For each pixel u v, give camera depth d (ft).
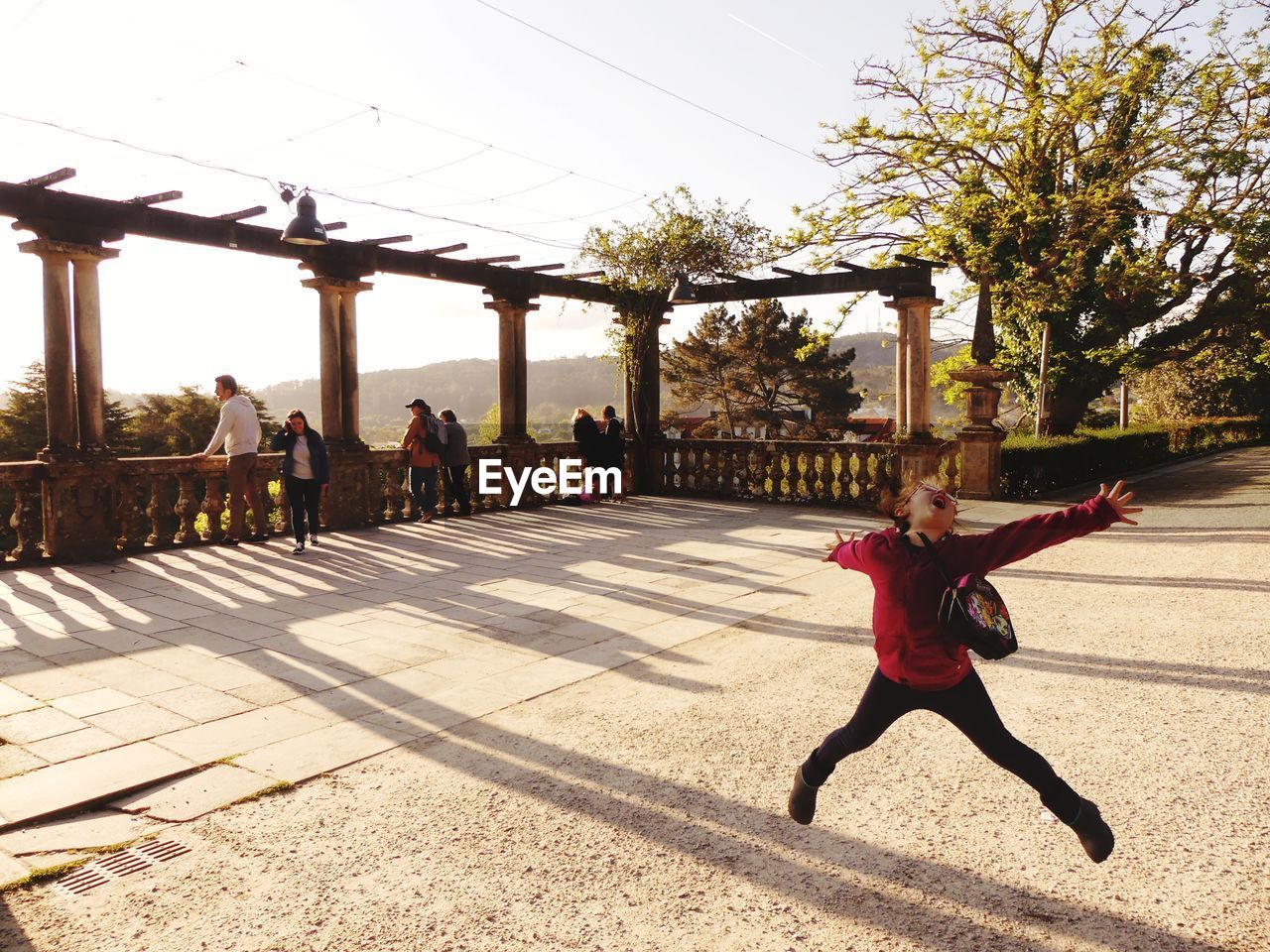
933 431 43.93
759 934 8.63
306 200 30.01
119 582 26.03
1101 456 60.18
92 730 14.34
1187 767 12.32
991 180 59.82
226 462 33.22
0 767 12.83
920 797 11.66
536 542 33.68
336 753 13.47
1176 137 55.72
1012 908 8.99
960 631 8.30
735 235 47.70
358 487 37.58
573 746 13.70
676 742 13.76
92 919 9.05
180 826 11.16
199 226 31.19
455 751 13.56
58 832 11.02
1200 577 25.25
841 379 189.57
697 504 46.34
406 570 28.14
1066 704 15.05
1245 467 68.33
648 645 19.47
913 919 8.84
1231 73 54.85
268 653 18.86
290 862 10.23
